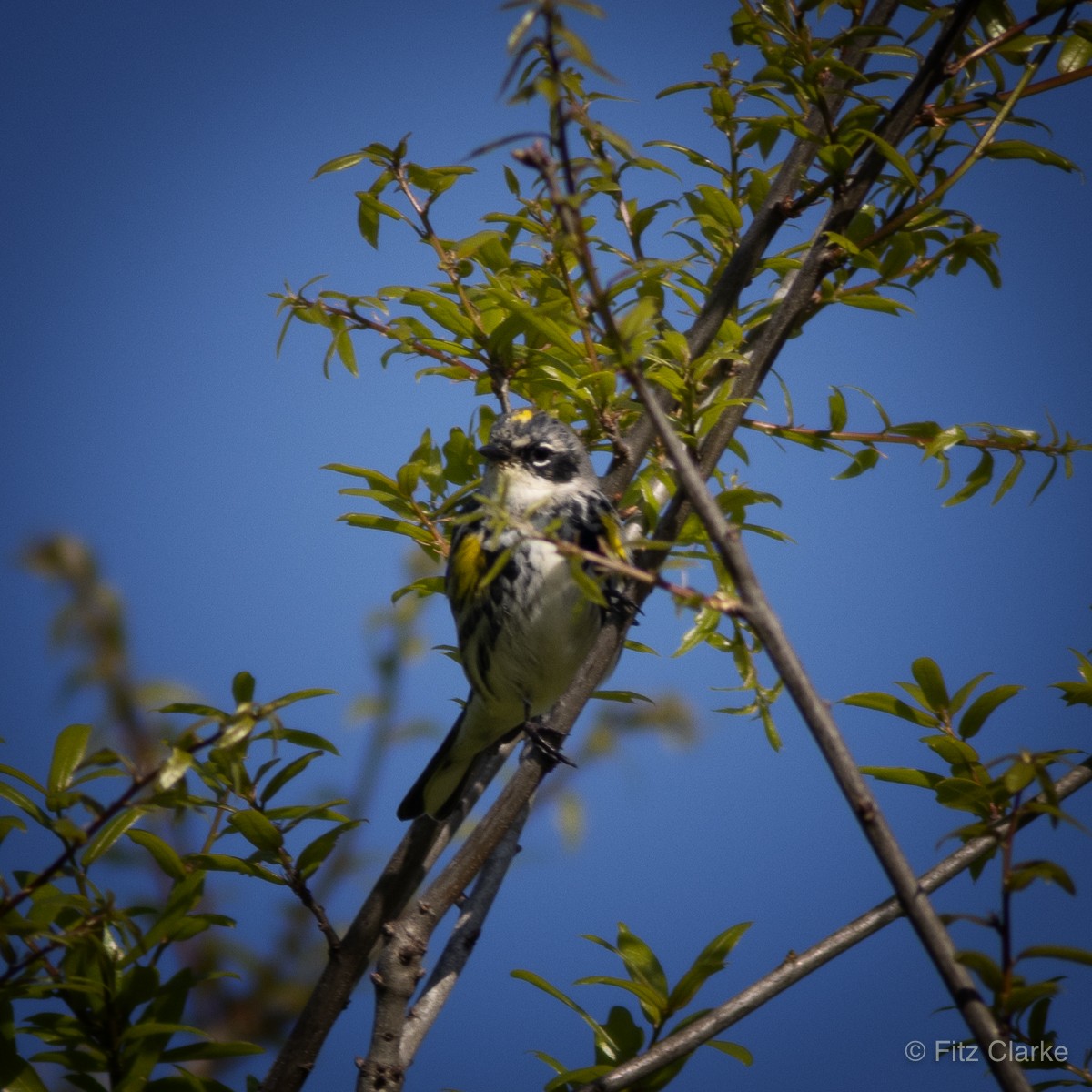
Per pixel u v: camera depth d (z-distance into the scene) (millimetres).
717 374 6680
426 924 5680
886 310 6551
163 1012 5062
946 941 3725
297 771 5484
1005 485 6793
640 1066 5094
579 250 3949
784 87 7004
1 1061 4871
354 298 6934
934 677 5551
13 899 4680
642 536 6984
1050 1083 4977
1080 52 6809
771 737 6598
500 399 7109
